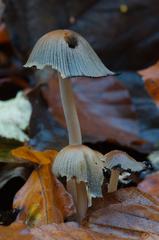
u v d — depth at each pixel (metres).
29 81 0.59
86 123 0.51
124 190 0.35
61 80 0.34
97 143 0.47
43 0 0.59
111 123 0.52
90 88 0.54
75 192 0.35
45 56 0.33
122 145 0.47
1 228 0.34
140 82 0.57
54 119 0.49
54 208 0.36
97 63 0.33
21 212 0.36
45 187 0.36
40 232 0.34
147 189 0.41
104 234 0.34
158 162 0.46
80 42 0.33
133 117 0.52
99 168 0.34
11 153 0.39
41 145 0.45
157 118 0.53
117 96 0.53
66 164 0.33
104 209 0.35
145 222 0.34
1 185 0.38
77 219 0.35
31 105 0.48
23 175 0.38
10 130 0.43
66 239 0.34
